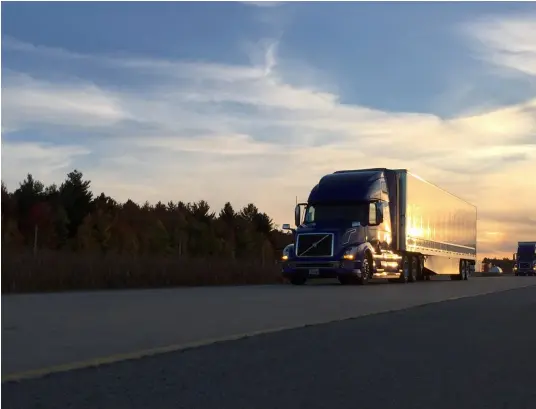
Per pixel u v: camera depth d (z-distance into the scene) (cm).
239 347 848
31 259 2158
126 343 862
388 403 576
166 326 1041
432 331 1040
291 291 2003
